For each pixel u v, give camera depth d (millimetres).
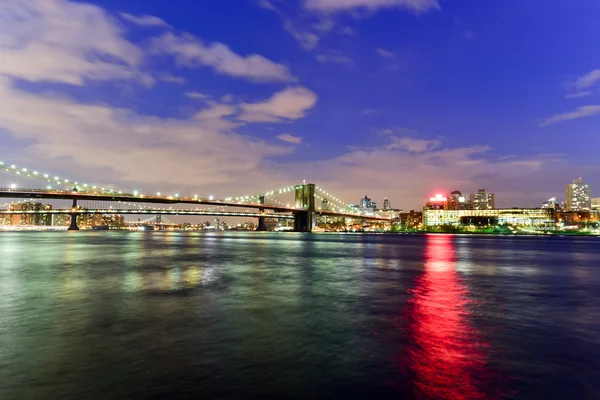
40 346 10625
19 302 16625
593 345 10938
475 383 8391
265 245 74438
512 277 27047
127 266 32125
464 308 15922
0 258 39844
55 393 7852
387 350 10398
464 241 115250
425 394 7898
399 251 59219
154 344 10820
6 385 8195
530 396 7844
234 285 21984
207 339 11297
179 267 31625
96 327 12539
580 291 20781
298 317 14078
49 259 38750
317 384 8297
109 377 8594
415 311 15250
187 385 8211
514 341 11273
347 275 27406
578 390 8094
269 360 9625
